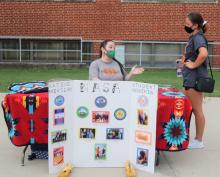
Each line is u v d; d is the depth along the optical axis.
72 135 5.38
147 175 5.25
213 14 17.88
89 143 5.41
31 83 6.16
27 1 17.70
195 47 5.98
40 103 5.34
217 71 17.91
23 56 18.12
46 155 5.81
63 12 17.80
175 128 5.40
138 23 17.95
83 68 17.44
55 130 5.17
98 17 17.84
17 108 5.33
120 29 17.94
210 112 9.10
